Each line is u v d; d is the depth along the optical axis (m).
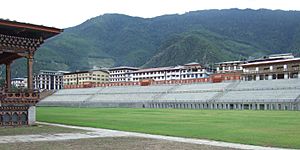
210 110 90.44
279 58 159.62
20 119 43.66
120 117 61.34
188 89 130.50
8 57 50.62
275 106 92.62
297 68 125.75
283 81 110.44
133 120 52.88
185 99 118.62
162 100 123.19
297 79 108.12
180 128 38.59
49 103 155.38
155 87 145.50
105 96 148.75
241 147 23.75
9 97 42.56
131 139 28.58
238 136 30.08
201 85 131.88
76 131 35.97
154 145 24.72
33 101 44.31
